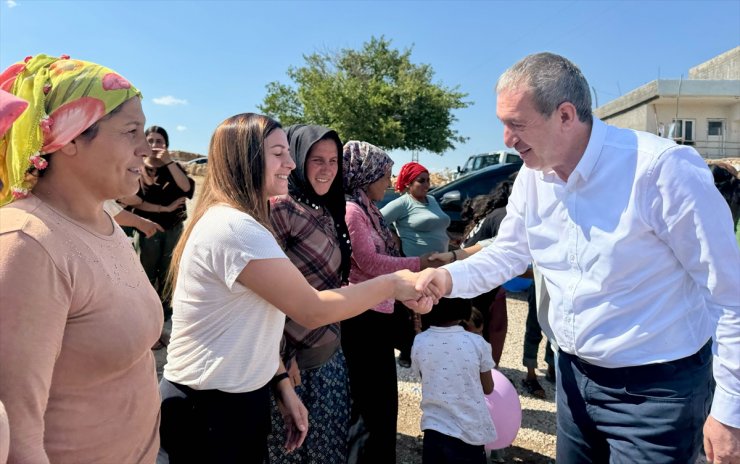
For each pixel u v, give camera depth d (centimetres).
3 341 98
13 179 116
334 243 231
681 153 157
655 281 167
